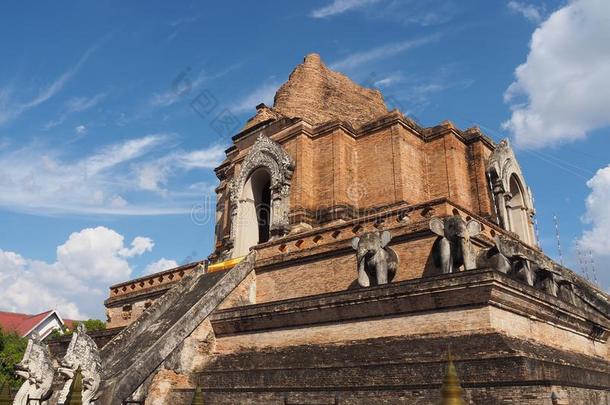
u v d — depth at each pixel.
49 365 19.72
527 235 34.91
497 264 18.53
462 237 18.22
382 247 19.88
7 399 18.88
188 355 20.91
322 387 16.05
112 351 21.84
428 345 15.65
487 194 32.94
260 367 19.11
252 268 25.12
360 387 15.26
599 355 21.25
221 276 25.91
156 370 19.92
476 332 15.16
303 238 24.23
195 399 11.71
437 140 33.31
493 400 13.16
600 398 16.03
